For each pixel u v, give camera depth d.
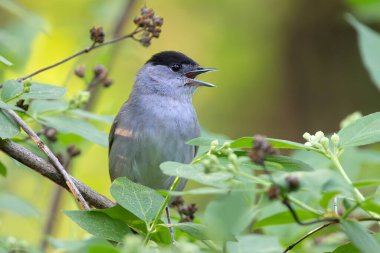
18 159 7.32
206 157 5.85
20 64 10.80
